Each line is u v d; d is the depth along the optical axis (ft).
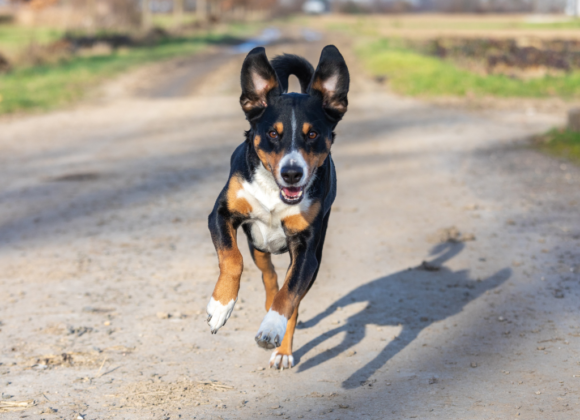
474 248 21.18
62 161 36.19
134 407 11.71
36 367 13.34
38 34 146.00
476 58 88.28
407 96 63.16
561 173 31.09
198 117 51.98
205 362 13.69
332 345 14.66
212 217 12.77
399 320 15.99
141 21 151.94
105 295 17.47
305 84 14.78
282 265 20.02
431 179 30.89
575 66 81.46
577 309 16.22
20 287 18.06
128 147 40.11
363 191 28.96
